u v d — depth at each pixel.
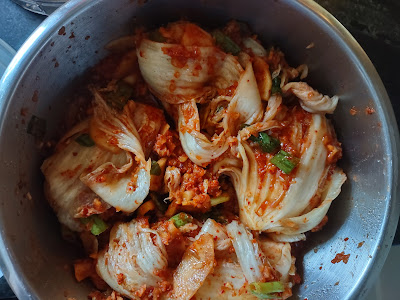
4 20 0.27
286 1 0.20
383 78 0.26
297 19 0.21
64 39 0.20
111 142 0.22
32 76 0.20
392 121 0.20
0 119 0.18
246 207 0.23
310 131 0.23
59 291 0.21
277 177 0.23
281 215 0.22
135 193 0.22
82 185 0.22
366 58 0.20
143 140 0.23
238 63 0.23
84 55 0.22
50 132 0.22
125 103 0.23
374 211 0.21
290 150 0.23
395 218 0.21
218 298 0.22
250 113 0.23
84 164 0.22
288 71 0.23
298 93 0.23
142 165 0.22
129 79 0.24
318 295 0.23
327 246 0.24
